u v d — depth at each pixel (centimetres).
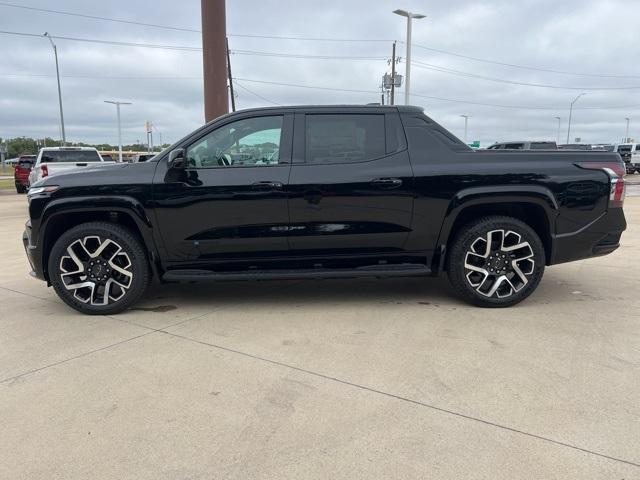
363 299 519
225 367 354
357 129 470
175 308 495
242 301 517
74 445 263
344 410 295
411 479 233
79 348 391
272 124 468
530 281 472
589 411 289
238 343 398
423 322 443
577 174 461
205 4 921
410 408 296
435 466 242
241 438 268
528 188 456
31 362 366
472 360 361
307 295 538
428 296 528
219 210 455
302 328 432
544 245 481
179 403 304
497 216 473
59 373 347
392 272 470
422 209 461
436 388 320
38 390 322
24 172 2331
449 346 387
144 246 474
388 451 255
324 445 261
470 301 483
